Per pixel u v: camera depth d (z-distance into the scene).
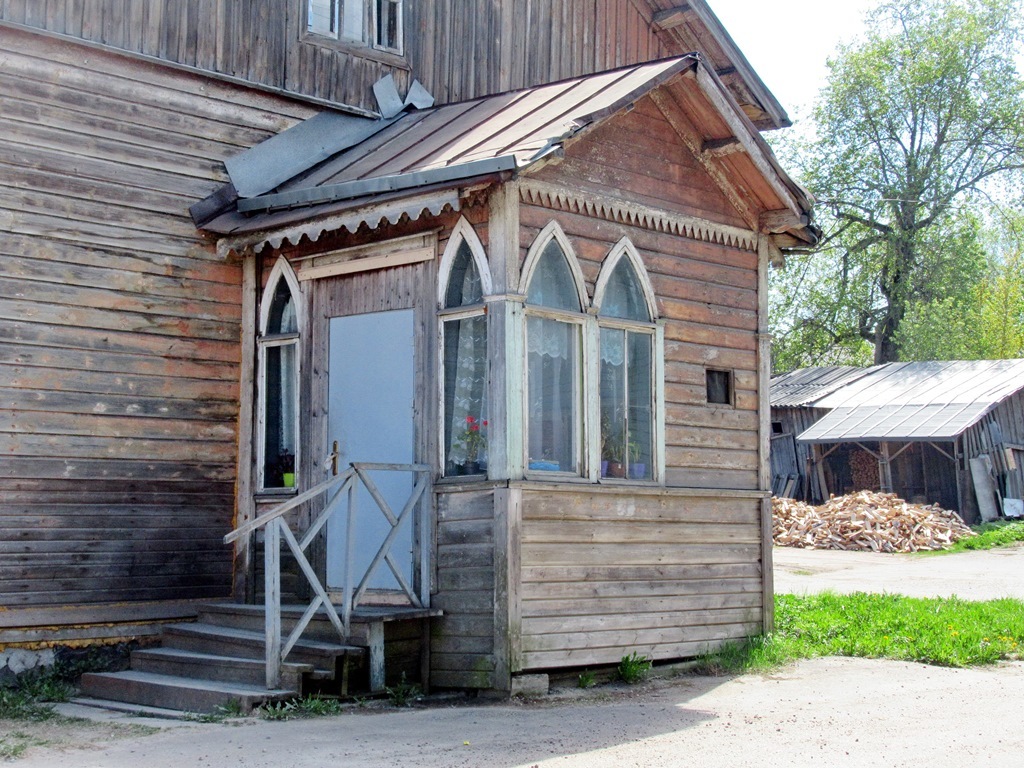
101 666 10.38
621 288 10.66
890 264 45.16
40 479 10.21
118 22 10.80
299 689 8.95
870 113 45.00
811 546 27.44
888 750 7.54
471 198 9.73
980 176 45.03
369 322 10.59
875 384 35.06
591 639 9.94
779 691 9.75
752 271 11.85
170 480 10.98
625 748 7.57
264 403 11.34
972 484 30.84
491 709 8.95
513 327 9.55
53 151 10.44
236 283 11.54
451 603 9.70
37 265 10.30
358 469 9.52
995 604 14.70
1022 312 51.56
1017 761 7.23
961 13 44.59
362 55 12.41
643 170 10.84
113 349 10.70
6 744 7.73
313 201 10.38
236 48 11.54
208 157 11.34
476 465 9.73
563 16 14.06
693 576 10.92
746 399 11.66
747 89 14.18
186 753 7.38
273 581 9.04
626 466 10.48
